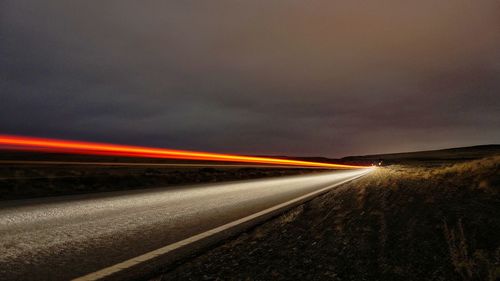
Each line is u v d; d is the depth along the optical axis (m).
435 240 4.75
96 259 4.55
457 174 12.85
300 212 8.60
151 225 6.90
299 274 4.07
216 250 5.20
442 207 6.85
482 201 7.01
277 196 12.73
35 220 7.10
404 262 4.11
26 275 3.86
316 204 10.30
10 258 4.48
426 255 4.23
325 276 3.95
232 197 12.31
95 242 5.43
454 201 7.43
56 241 5.41
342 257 4.59
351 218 7.22
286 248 5.25
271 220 7.73
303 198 12.09
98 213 8.16
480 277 3.42
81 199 10.93
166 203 10.31
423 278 3.61
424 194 9.16
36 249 4.93
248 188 16.38
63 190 13.82
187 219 7.68
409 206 7.61
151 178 19.95
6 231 6.04
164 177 20.94
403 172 22.19
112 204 9.82
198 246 5.36
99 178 16.78
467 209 6.31
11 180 13.43
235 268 4.38
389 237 5.26
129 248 5.14
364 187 13.66
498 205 6.38
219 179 25.03
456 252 4.02
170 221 7.38
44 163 22.53
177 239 5.79
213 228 6.74
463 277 3.46
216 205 10.11
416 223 5.84
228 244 5.57
